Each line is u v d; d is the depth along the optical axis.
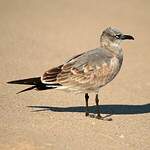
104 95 18.50
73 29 30.66
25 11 35.22
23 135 13.65
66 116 15.58
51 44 26.58
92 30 30.59
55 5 37.97
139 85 20.27
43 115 15.51
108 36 15.60
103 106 17.14
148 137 14.30
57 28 30.70
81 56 15.52
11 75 20.06
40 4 38.12
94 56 15.37
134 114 16.38
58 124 14.79
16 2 38.38
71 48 25.92
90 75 15.19
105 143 13.60
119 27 31.73
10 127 14.24
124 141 13.87
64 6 37.69
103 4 38.97
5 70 20.78
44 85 15.12
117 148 13.32
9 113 15.48
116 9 37.16
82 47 26.27
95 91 15.57
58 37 28.38
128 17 34.72
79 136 13.95
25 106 16.33
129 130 14.77
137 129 14.90
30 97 17.38
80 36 28.89
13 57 23.16
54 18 33.44
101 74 15.27
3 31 28.97
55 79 15.11
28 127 14.34
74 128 14.56
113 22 33.00
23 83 15.19
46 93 18.03
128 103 17.69
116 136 14.21
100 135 14.17
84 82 15.24
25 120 14.93
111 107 17.08
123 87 19.80
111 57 15.45
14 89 18.19
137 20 34.00
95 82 15.30
